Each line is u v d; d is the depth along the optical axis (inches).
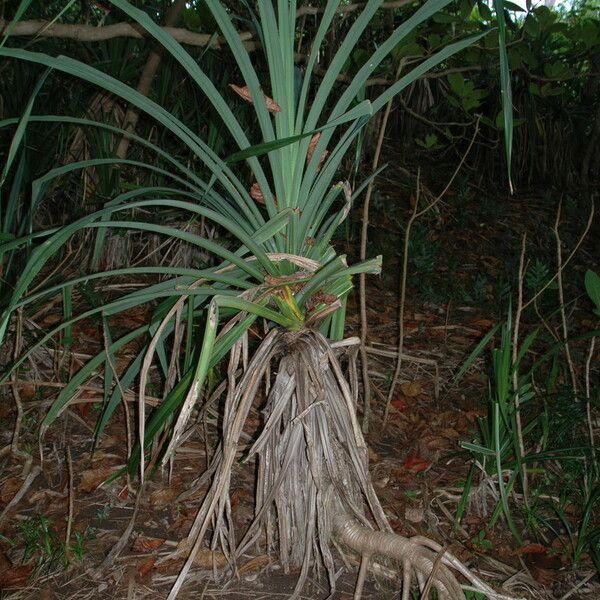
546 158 251.1
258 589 75.6
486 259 190.1
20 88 135.0
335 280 70.1
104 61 137.3
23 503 87.7
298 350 69.2
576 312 159.5
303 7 98.1
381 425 109.5
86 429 101.9
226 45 138.1
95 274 63.8
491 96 238.8
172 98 151.0
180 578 69.2
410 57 110.5
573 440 103.2
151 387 110.3
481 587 70.7
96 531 83.4
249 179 128.7
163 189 74.8
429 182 233.3
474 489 93.7
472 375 127.0
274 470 72.9
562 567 83.4
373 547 72.7
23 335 116.0
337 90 173.2
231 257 63.7
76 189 146.8
